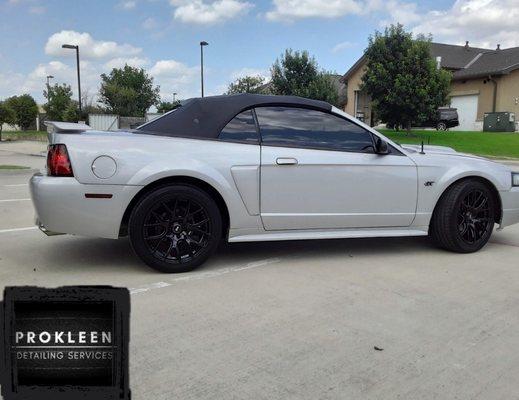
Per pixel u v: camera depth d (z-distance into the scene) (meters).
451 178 4.89
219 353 2.80
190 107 4.41
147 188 4.09
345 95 38.25
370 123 33.09
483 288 3.96
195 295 3.70
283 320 3.26
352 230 4.73
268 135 4.46
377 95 26.16
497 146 22.91
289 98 4.56
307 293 3.78
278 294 3.75
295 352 2.83
